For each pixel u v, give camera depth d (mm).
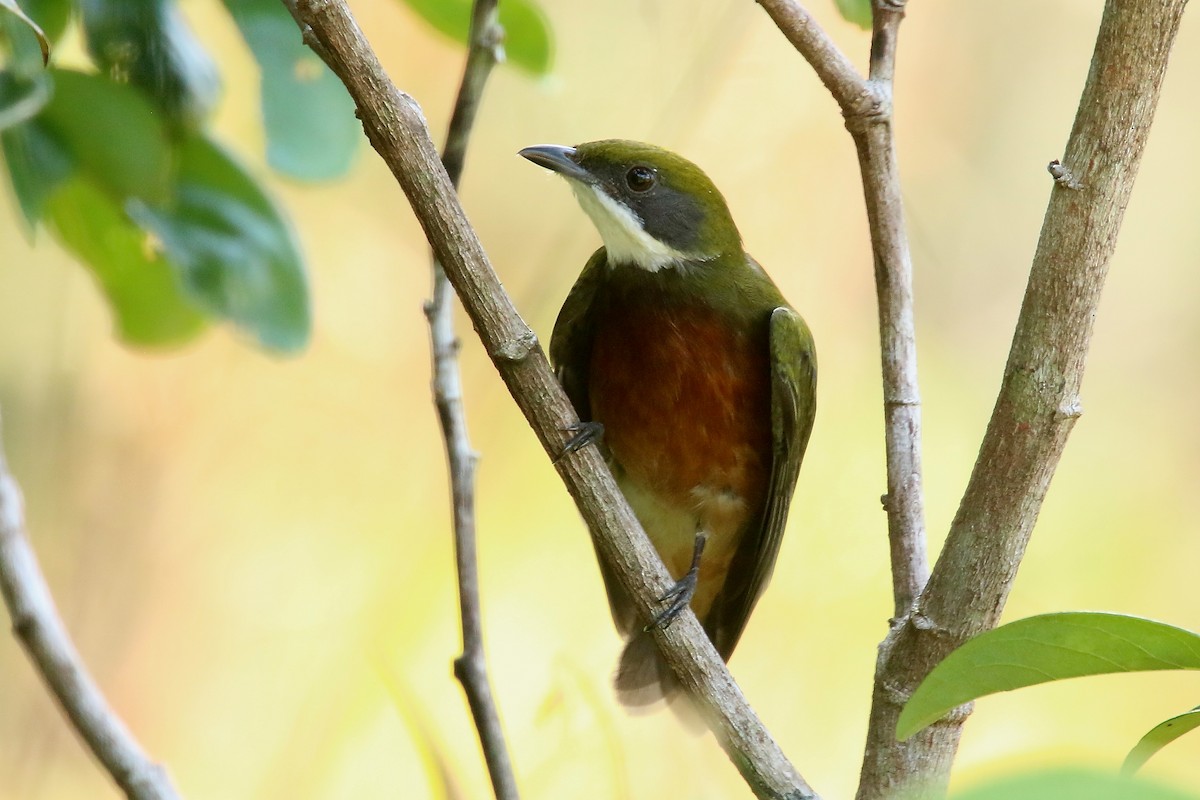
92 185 6922
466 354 13969
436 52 13930
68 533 12258
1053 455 4871
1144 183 17172
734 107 13656
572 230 12516
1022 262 15562
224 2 7078
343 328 13812
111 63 6746
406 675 12648
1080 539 15602
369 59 5219
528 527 13672
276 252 7176
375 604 13102
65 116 6480
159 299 7809
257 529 13141
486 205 13570
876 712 5285
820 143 13883
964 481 14672
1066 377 4805
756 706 12891
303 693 12570
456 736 12258
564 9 13359
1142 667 4254
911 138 15781
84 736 5527
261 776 12180
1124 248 17047
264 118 7078
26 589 5590
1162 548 15547
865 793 5293
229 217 7121
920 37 16016
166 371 12883
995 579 4988
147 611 12547
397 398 13812
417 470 13727
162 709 12438
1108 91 4660
